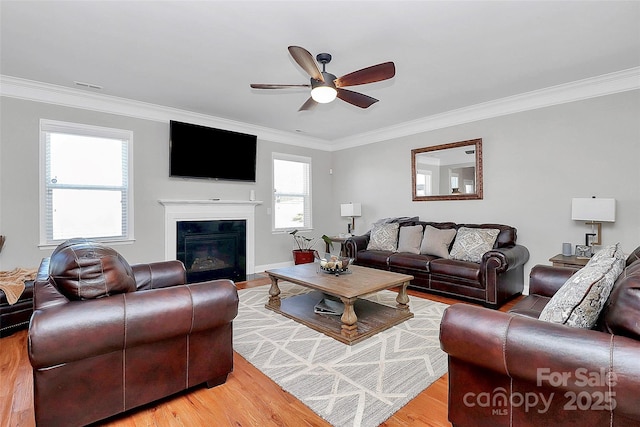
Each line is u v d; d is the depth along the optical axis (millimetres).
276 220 5824
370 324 2848
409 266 4098
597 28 2457
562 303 1402
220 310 1830
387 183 5590
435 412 1720
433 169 4910
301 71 3219
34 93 3539
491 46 2734
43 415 1422
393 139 5469
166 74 3293
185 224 4617
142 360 1655
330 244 5867
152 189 4391
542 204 3869
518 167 4051
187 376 1808
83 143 3910
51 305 1513
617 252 1787
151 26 2412
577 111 3598
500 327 1235
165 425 1613
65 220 3801
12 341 2627
